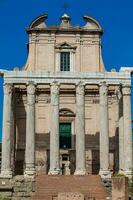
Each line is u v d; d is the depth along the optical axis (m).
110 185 54.31
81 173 57.03
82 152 57.84
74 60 65.94
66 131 66.00
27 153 57.47
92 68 65.81
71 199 46.59
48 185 52.47
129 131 58.59
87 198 48.84
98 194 51.34
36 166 64.25
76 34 66.69
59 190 51.59
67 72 59.81
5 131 57.69
